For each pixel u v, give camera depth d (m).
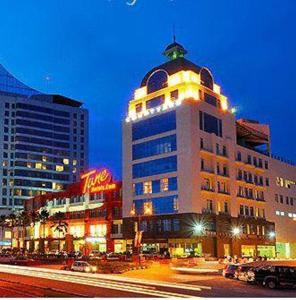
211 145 88.44
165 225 83.94
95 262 62.22
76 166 180.00
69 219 112.94
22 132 170.62
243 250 92.94
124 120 96.56
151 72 95.94
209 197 86.44
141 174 90.69
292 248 112.62
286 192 113.44
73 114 183.88
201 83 92.75
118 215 98.44
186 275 47.41
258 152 106.06
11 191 166.00
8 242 148.00
